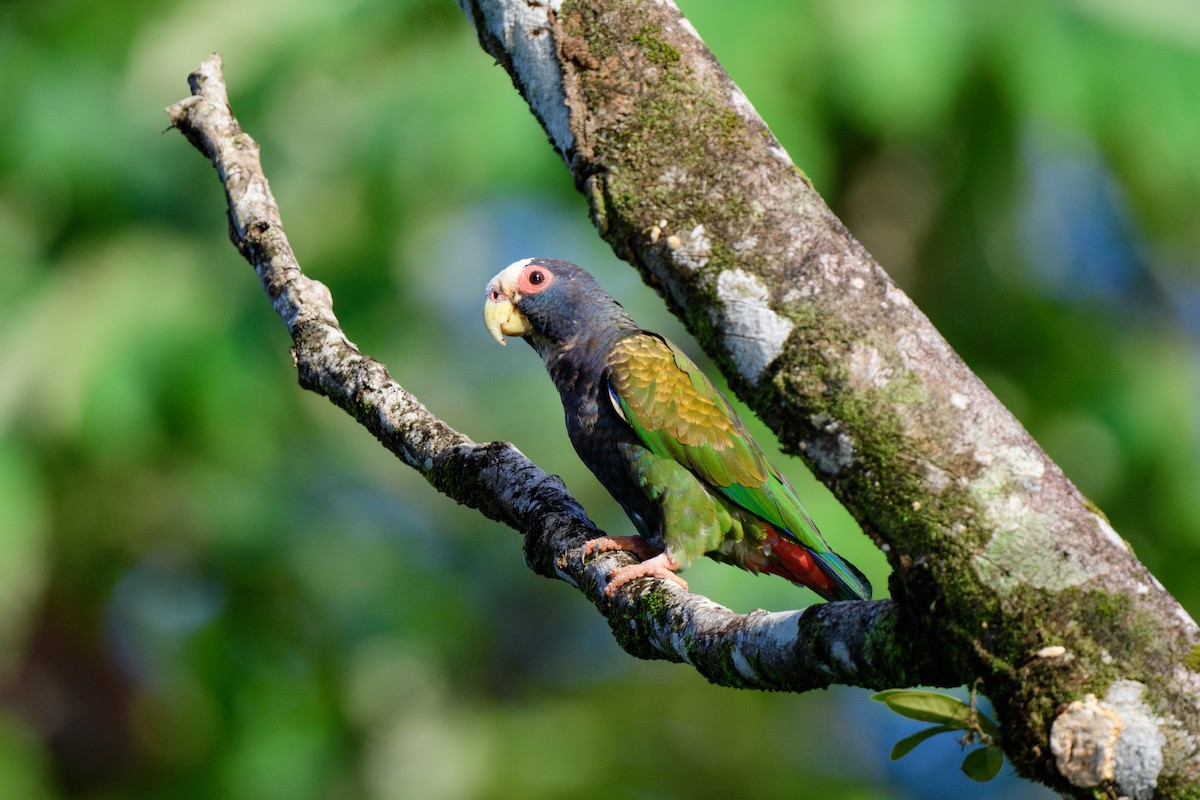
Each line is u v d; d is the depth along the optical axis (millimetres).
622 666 17047
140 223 14102
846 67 11148
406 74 13227
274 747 14625
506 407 17344
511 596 17656
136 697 15109
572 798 15344
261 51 13672
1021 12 11492
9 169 13688
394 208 13227
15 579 12844
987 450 3891
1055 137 12148
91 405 13109
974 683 3789
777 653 4430
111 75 14141
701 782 15562
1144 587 3680
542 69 4492
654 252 4316
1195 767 3484
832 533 11320
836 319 4078
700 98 4328
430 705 16312
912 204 12883
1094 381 13352
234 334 13852
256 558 14875
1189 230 13508
